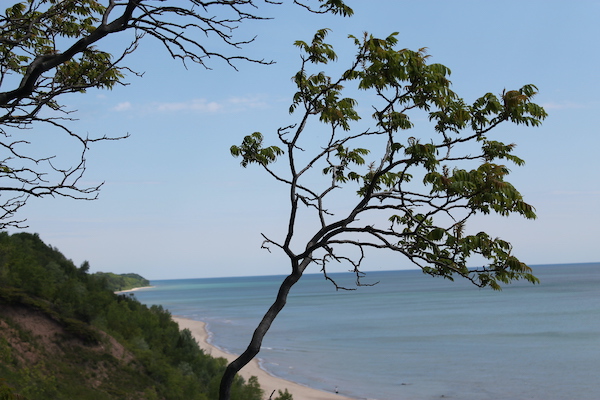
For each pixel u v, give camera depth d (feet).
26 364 93.97
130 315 142.41
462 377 200.03
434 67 21.74
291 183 24.27
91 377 101.09
